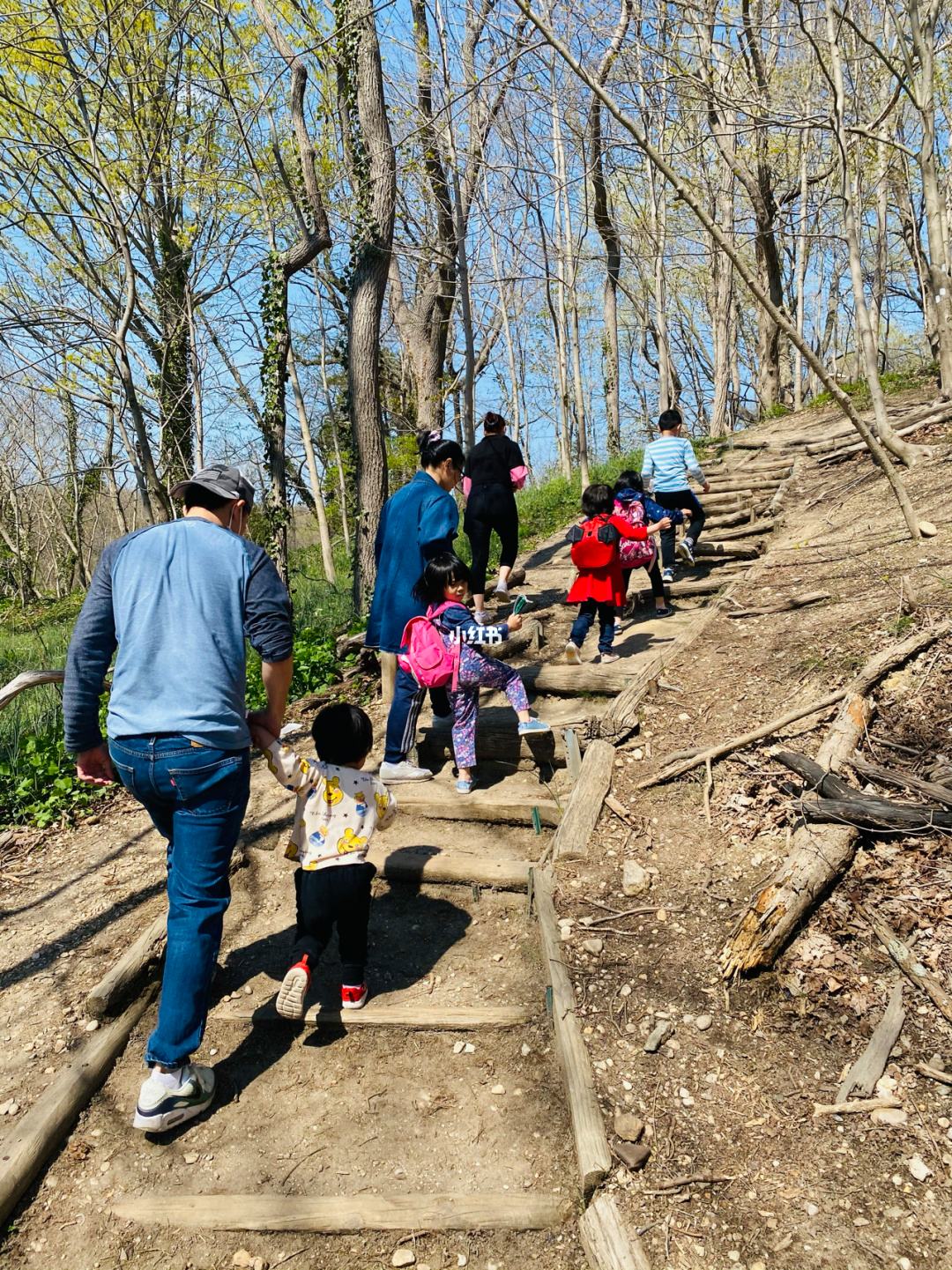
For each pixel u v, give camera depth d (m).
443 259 11.89
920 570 5.00
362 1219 2.36
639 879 3.45
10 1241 2.37
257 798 4.76
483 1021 2.99
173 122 9.52
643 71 7.02
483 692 5.52
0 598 24.47
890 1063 2.57
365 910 3.08
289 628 2.83
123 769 2.68
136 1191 2.50
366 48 8.17
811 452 9.87
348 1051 2.97
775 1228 2.19
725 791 3.85
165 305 10.81
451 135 9.30
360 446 8.31
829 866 3.07
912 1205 2.20
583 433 12.78
